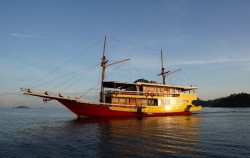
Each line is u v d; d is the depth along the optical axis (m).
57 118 63.56
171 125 35.81
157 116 53.94
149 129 30.95
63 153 18.25
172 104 56.44
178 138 23.94
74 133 28.41
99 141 22.72
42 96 44.69
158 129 30.97
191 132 28.27
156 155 17.19
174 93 56.69
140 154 17.52
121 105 49.72
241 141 22.16
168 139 23.38
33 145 21.56
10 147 20.97
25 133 29.97
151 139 23.44
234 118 53.19
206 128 32.28
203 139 23.30
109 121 42.44
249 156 16.62
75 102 47.00
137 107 51.12
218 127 33.75
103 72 52.56
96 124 37.66
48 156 17.48
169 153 17.69
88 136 25.91
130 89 53.91
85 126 35.34
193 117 54.59
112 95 48.81
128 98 51.22
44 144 21.88
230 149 18.73
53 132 29.94
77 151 18.77
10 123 47.88
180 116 55.84
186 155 17.08
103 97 51.25
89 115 48.09
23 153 18.62
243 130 30.39
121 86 54.81
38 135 27.69
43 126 38.25
